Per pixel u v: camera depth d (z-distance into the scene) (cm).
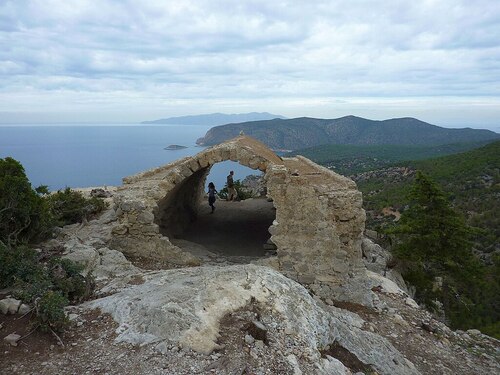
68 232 1531
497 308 2383
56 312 705
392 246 2331
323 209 1228
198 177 1964
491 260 2881
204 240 1769
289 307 807
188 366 625
